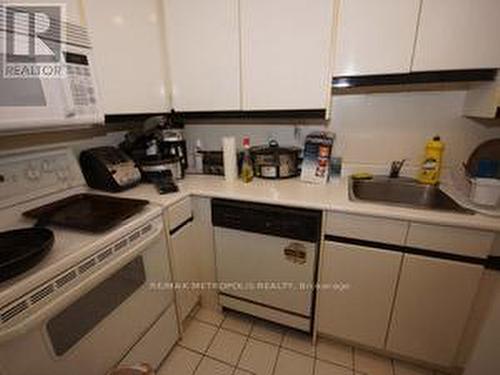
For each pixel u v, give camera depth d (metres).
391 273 1.27
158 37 1.55
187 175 1.82
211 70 1.54
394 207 1.23
